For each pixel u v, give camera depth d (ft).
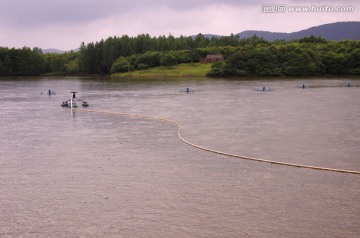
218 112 142.31
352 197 55.06
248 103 171.01
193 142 90.53
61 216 50.34
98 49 587.27
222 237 44.19
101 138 97.40
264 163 72.28
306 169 68.23
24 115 142.10
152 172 67.56
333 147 83.92
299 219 48.32
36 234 45.78
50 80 441.68
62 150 85.05
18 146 89.71
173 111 147.23
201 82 350.02
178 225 47.26
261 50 465.47
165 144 89.35
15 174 67.87
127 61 557.74
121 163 73.72
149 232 45.70
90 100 195.00
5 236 45.34
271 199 54.60
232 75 458.09
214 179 63.36
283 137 95.09
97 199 55.62
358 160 73.41
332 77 423.64
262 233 44.93
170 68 539.29
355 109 146.41
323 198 54.80
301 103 168.96
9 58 577.84
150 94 226.99
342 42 515.09
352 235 44.21
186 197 55.83
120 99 198.80
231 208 51.80
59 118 133.39
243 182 61.72
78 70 602.03
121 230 46.37
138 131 106.22
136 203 53.93
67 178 65.16
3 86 325.21
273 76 451.53
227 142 90.07
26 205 53.93
